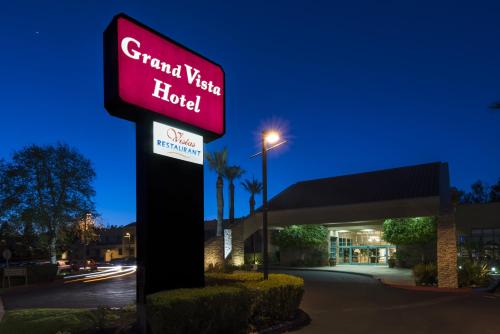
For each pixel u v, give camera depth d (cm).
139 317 1005
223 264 3259
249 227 3847
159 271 1035
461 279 2284
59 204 3375
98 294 2234
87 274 4012
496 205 3456
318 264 4288
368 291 2177
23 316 1355
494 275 2745
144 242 1033
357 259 4528
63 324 1148
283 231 4106
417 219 3275
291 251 4441
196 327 904
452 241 2295
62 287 2730
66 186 3447
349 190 3841
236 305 992
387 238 3441
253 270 3469
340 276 3195
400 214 3159
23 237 3519
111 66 1027
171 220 1084
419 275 2433
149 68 1073
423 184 3381
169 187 1093
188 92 1170
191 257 1116
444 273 2284
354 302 1755
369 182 3912
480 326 1223
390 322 1285
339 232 4700
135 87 1034
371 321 1301
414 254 3847
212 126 1228
